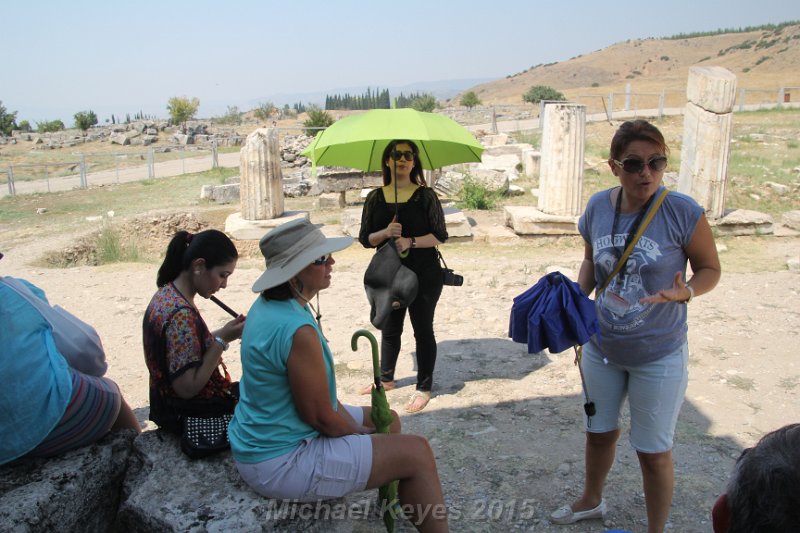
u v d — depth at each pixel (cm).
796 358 582
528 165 1738
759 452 127
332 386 303
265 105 6266
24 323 294
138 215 1477
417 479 291
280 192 1245
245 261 1116
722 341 627
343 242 296
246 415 288
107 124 4956
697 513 368
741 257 1000
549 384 543
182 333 311
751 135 2152
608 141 2167
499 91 13112
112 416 332
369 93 10412
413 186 491
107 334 701
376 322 487
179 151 3519
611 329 308
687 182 1145
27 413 289
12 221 1650
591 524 361
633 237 300
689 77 1127
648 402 307
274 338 274
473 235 1162
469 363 594
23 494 285
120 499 326
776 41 9381
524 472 412
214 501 289
